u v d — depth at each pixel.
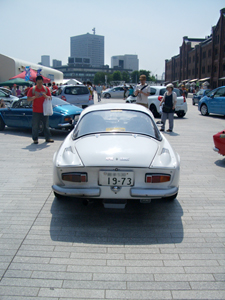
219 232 3.42
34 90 7.85
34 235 3.30
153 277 2.61
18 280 2.56
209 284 2.53
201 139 9.07
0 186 4.86
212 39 55.75
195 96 24.17
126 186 3.39
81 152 3.65
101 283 2.53
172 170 3.47
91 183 3.43
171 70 91.25
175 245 3.14
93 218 3.75
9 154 6.99
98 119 4.43
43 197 4.41
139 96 9.26
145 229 3.48
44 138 9.11
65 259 2.87
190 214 3.89
